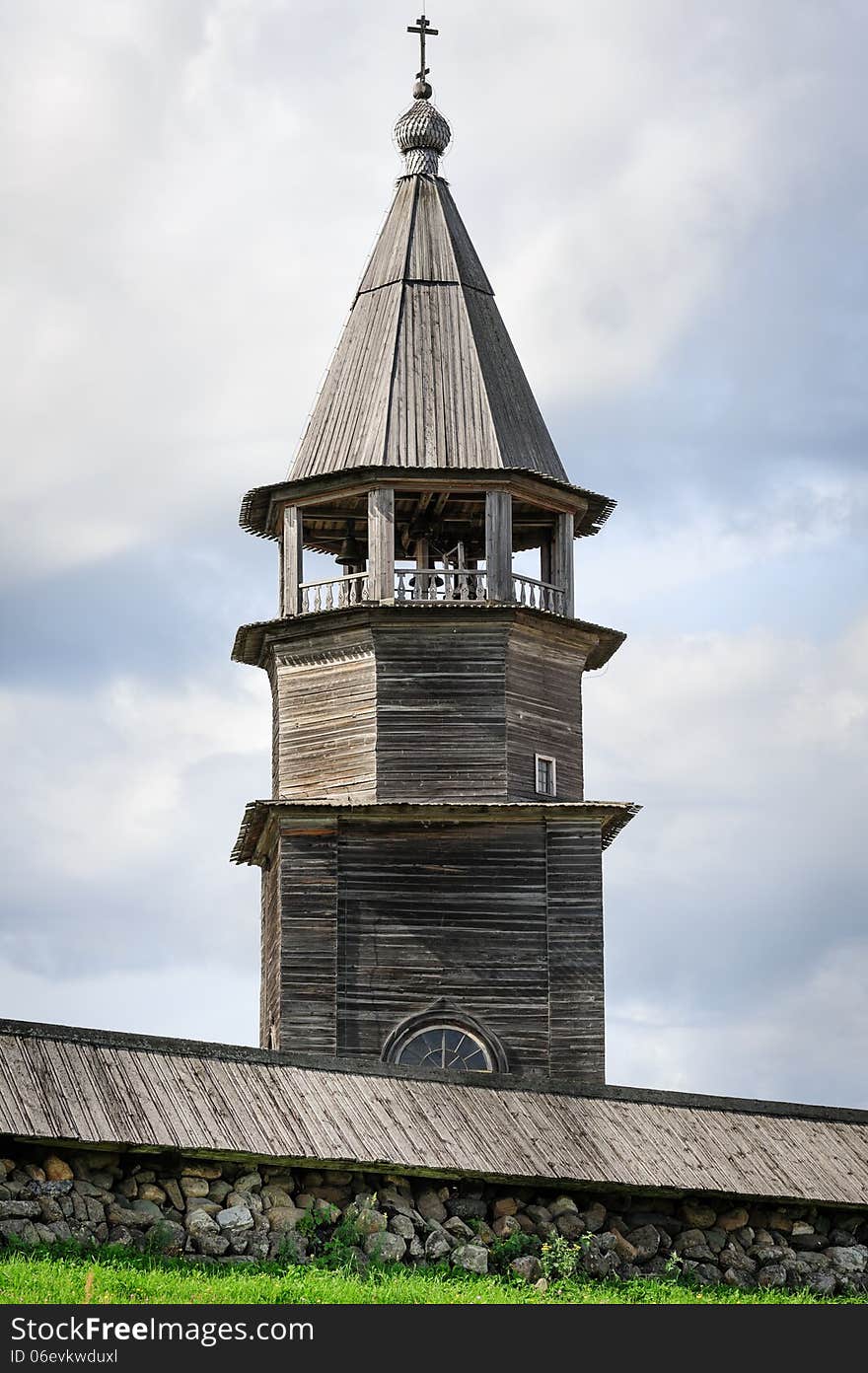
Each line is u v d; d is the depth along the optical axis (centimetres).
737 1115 5638
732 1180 5369
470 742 6512
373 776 6494
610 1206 5284
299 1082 5091
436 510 6844
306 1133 4938
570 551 6756
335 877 6406
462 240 7100
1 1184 4597
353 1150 4944
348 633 6588
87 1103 4719
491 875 6444
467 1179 5081
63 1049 4822
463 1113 5238
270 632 6681
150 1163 4794
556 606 6712
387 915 6400
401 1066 5288
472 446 6650
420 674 6544
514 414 6794
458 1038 6344
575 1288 4956
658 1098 5566
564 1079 5891
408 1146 5038
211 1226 4775
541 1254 5088
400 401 6700
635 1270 5206
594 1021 6369
